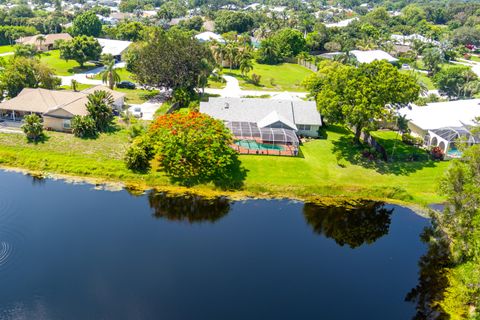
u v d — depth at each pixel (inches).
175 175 2385.6
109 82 3814.0
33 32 6594.5
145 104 3592.5
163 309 1419.8
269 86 4697.3
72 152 2529.5
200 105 3164.4
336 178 2495.1
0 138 2600.9
